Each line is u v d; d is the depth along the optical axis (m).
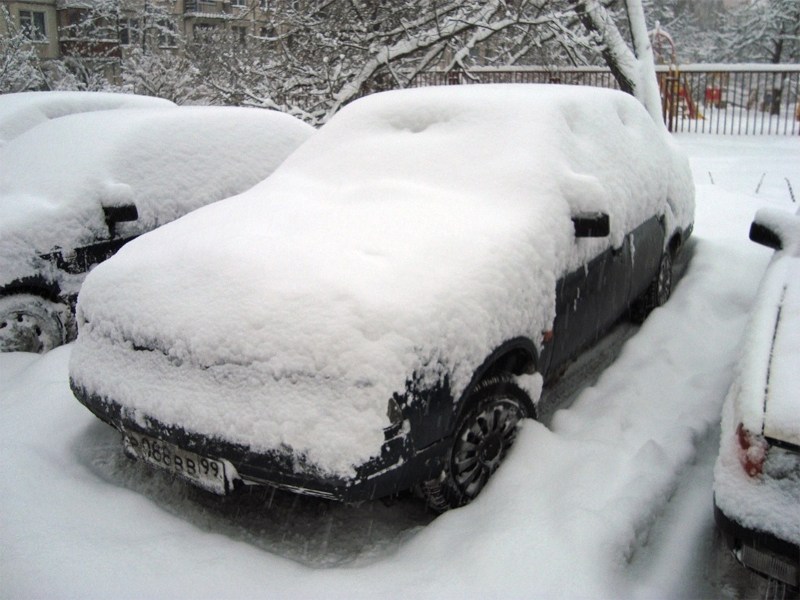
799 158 13.42
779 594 2.45
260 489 3.17
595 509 2.69
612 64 12.88
